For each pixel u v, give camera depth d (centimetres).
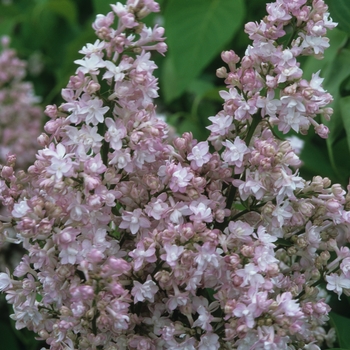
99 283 79
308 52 83
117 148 82
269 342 77
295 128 82
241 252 81
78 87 82
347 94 104
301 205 83
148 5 82
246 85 82
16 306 85
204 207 81
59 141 84
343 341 93
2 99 146
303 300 84
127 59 82
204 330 82
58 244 80
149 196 84
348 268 83
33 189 84
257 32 82
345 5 101
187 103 132
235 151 82
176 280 81
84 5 160
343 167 103
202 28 114
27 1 173
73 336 84
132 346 82
